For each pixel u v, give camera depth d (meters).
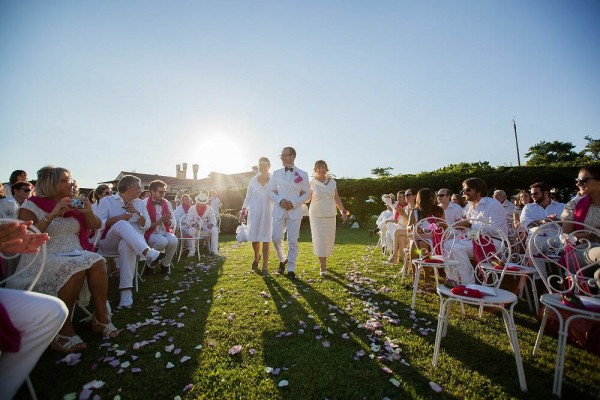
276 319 3.23
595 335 2.48
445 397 1.97
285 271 5.54
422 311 3.49
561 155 39.25
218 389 2.04
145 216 4.80
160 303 3.78
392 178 16.73
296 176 5.25
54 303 1.76
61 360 2.34
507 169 14.53
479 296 2.22
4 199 3.54
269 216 5.43
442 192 4.72
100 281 2.74
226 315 3.34
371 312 3.39
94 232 4.25
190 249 7.42
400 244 5.78
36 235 1.79
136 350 2.55
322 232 5.18
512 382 2.13
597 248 2.33
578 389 2.04
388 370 2.23
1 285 2.40
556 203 5.50
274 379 2.16
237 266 6.04
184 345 2.64
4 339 1.55
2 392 1.62
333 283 4.65
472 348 2.62
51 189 2.75
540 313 3.12
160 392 2.00
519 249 4.51
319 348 2.61
